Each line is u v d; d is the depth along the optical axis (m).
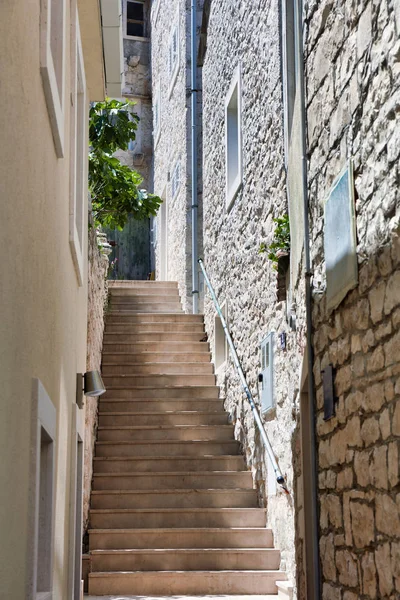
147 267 18.59
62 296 4.36
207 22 12.47
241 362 9.62
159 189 17.08
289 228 6.88
